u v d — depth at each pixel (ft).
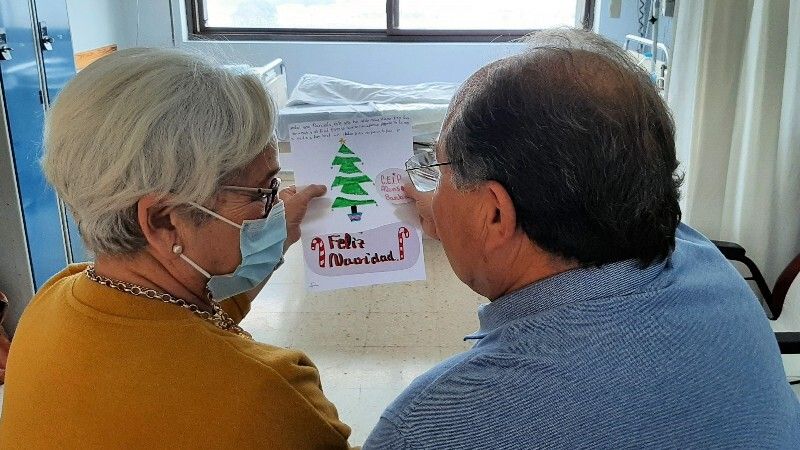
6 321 8.42
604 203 2.08
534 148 2.08
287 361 2.65
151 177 2.42
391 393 7.64
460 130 2.25
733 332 2.26
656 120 2.16
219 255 2.81
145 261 2.66
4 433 2.63
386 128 3.78
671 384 2.05
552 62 2.16
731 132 7.09
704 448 2.03
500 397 2.04
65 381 2.47
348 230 3.82
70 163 2.42
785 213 7.24
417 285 10.34
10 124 7.76
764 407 2.20
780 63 6.60
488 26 18.28
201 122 2.47
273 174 2.90
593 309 2.13
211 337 2.55
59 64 9.17
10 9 7.79
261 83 2.70
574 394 2.01
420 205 3.37
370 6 18.08
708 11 6.79
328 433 2.63
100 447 2.42
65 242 9.22
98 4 15.92
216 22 18.37
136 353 2.46
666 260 2.37
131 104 2.38
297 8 18.15
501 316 2.32
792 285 6.87
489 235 2.31
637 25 17.19
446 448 2.04
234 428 2.42
